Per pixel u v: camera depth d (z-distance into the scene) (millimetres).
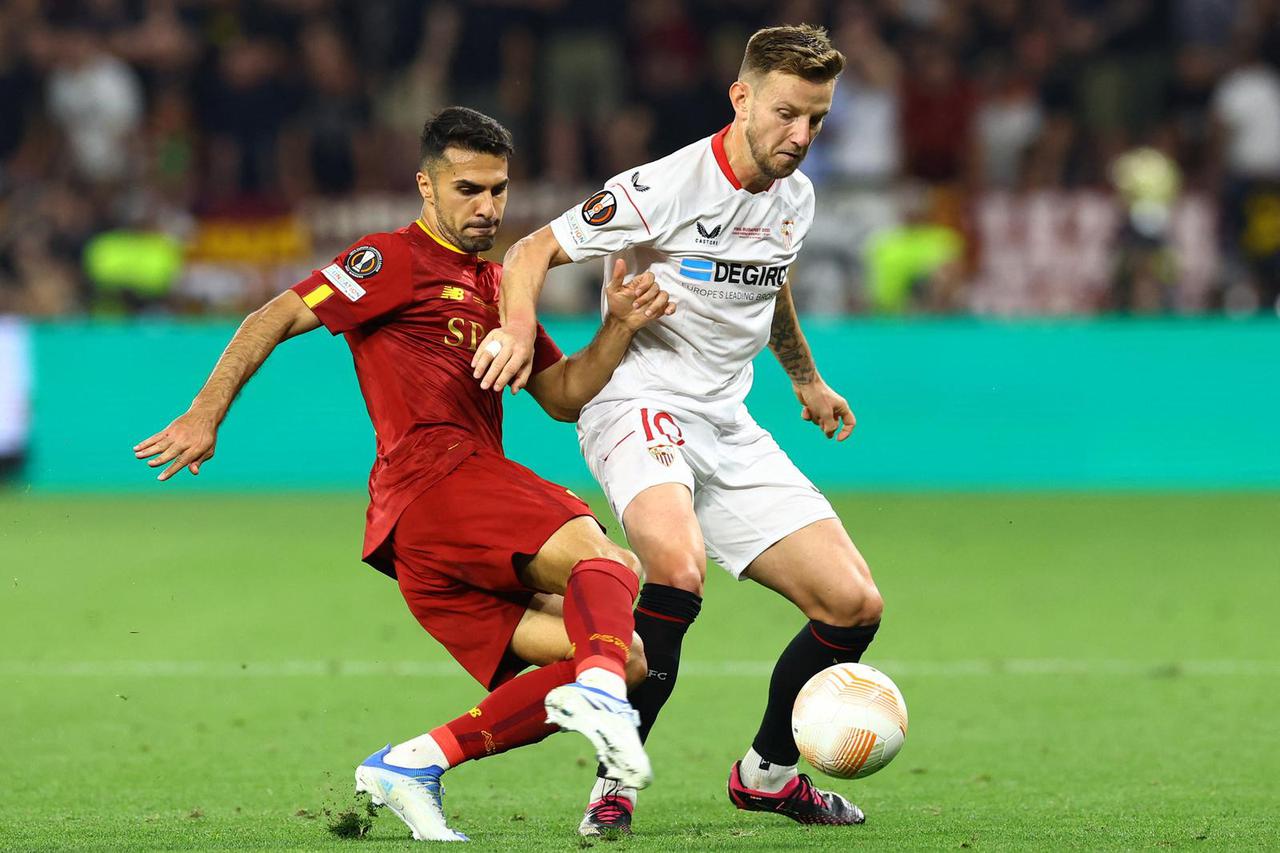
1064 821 15336
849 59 57688
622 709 12805
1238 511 43875
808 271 53125
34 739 20109
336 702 22562
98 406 48281
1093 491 48094
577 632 13508
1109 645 26688
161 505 45656
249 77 57562
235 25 60656
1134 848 13758
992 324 48438
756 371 47719
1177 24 60875
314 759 18953
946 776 18016
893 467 48406
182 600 31172
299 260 53719
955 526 41031
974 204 52969
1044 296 52594
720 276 15867
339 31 60656
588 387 15609
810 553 15812
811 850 13656
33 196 55344
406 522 14664
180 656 26031
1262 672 24344
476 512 14391
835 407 18234
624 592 13758
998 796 16875
